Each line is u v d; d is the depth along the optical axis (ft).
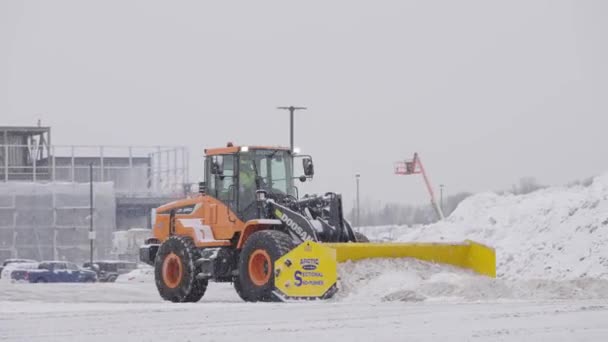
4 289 105.40
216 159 85.30
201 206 86.53
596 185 112.16
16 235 264.52
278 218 80.79
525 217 119.75
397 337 44.19
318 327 49.83
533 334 44.16
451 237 126.00
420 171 313.32
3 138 320.70
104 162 337.52
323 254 73.31
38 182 277.64
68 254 266.57
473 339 42.75
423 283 71.56
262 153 84.99
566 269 98.27
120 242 276.82
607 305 59.36
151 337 46.21
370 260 77.15
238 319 55.77
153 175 320.09
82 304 76.64
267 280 76.28
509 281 71.92
